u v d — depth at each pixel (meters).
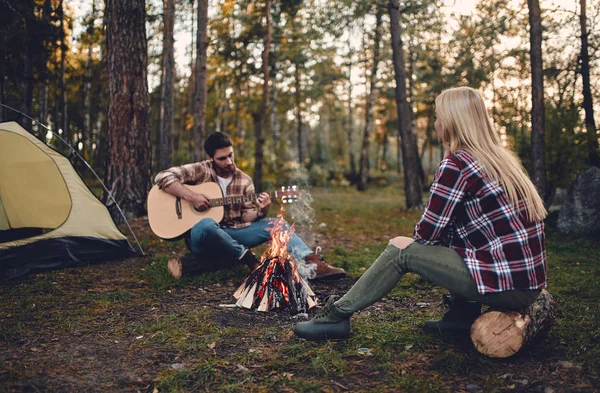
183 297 4.10
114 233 5.54
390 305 3.87
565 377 2.50
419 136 30.94
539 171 8.58
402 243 2.69
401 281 4.51
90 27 15.20
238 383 2.47
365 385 2.46
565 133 9.33
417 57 19.02
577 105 9.66
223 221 4.80
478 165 2.45
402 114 12.73
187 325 3.36
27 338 3.09
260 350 2.92
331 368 2.64
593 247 6.57
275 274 3.74
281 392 2.40
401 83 12.61
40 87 13.50
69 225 5.25
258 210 4.76
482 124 2.54
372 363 2.71
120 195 7.85
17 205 5.53
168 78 13.80
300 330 3.01
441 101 2.60
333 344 2.96
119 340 3.09
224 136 4.75
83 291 4.25
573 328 3.18
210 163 4.89
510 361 2.69
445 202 2.46
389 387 2.44
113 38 7.75
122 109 7.79
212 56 16.69
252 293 3.76
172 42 13.70
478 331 2.67
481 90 16.06
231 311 3.68
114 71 7.79
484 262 2.44
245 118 21.19
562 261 5.66
